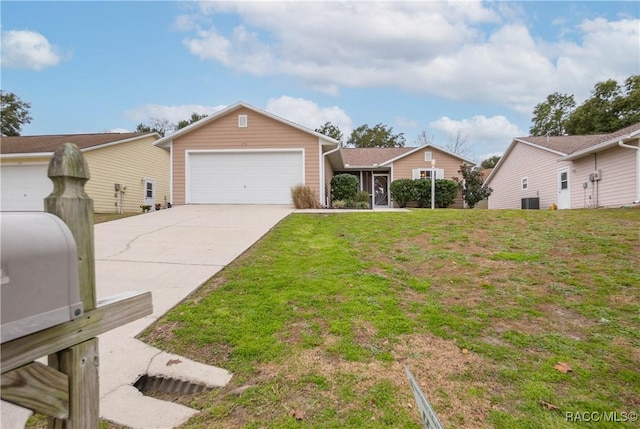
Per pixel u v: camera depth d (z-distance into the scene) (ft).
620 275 13.69
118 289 13.24
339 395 7.17
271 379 7.80
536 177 53.42
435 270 15.17
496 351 8.80
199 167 41.11
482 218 25.89
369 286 13.19
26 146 45.32
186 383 7.91
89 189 45.70
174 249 19.08
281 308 11.32
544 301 11.82
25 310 2.96
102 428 6.38
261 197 40.60
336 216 29.66
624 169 35.68
